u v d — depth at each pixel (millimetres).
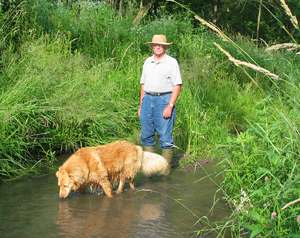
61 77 7484
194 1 22203
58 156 6199
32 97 6430
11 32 8266
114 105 7770
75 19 11570
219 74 11055
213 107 8711
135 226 3482
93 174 4395
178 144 7016
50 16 10914
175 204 4133
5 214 3705
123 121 7699
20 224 3465
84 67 8719
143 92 5676
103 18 11758
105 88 7930
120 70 9695
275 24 21391
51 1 11680
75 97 7023
